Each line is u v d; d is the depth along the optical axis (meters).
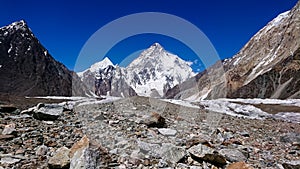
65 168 7.39
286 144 13.16
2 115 13.60
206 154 8.48
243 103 66.81
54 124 12.28
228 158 9.34
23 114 14.19
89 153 7.49
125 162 8.06
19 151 8.43
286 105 61.28
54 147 9.09
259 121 22.44
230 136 13.23
